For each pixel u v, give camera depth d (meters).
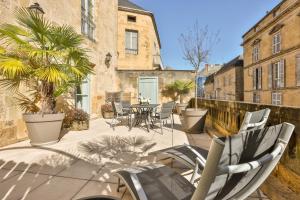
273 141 1.19
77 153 3.66
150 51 15.05
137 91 11.41
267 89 19.31
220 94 31.56
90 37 8.61
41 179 2.58
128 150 3.87
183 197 1.57
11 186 2.39
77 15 7.37
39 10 4.70
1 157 3.42
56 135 4.37
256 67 21.53
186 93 11.12
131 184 1.76
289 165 1.96
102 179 2.58
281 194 1.86
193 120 5.37
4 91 4.20
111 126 6.81
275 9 17.67
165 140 4.69
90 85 8.27
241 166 0.93
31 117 3.95
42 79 3.90
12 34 3.67
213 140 0.81
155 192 1.64
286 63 16.47
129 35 14.54
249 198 2.05
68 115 6.04
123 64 14.09
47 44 4.42
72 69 4.18
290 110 1.97
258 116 2.04
